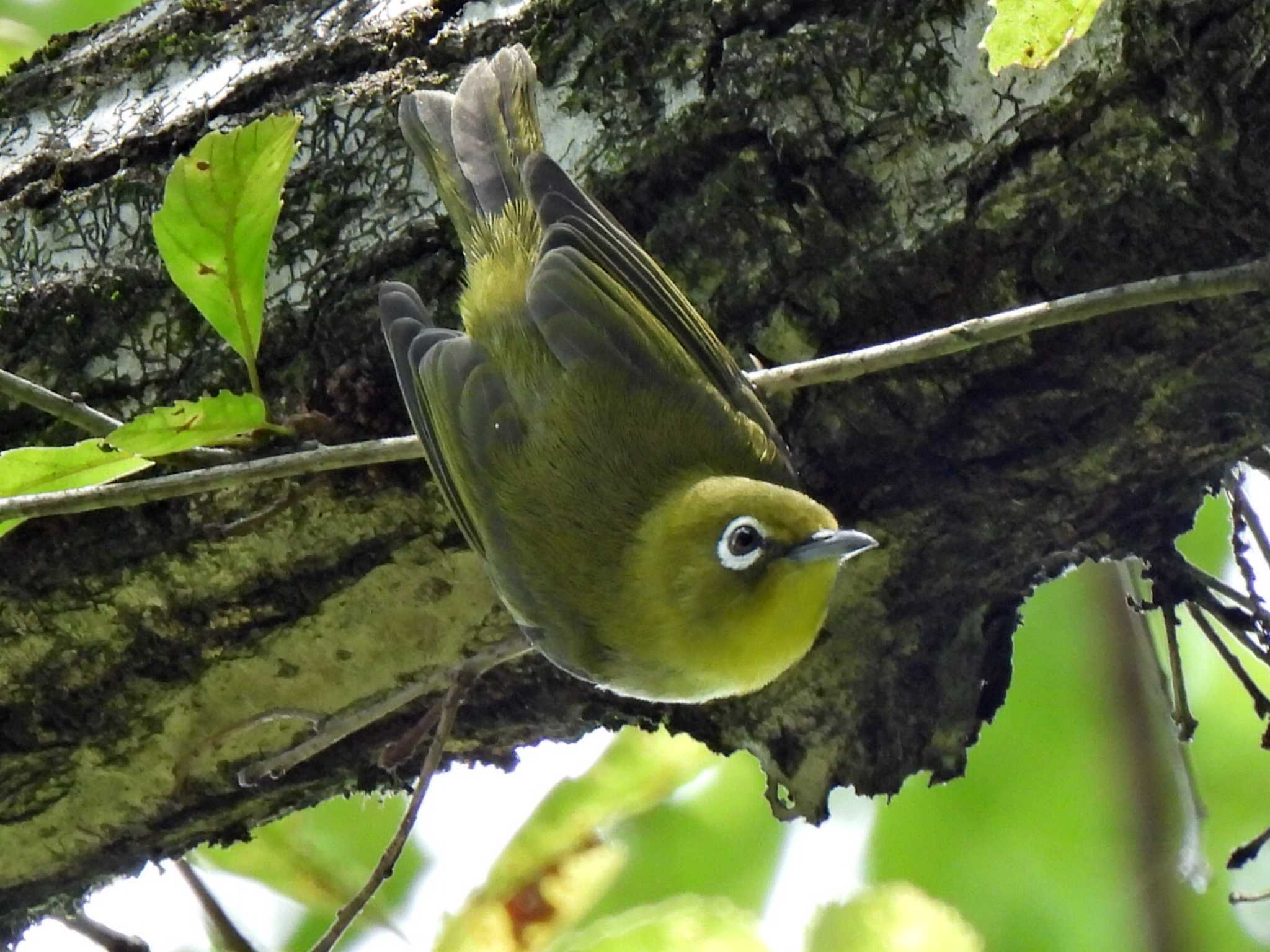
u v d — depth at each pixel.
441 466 8.81
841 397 9.16
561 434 9.50
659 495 9.32
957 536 9.73
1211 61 7.90
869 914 11.05
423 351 8.68
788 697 10.37
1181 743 11.99
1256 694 10.40
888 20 8.46
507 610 9.77
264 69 9.48
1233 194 8.16
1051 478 9.34
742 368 9.20
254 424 8.33
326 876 12.63
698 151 8.79
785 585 8.86
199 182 7.81
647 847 13.38
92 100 9.82
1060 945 13.07
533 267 9.62
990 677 10.73
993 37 7.41
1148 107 8.05
